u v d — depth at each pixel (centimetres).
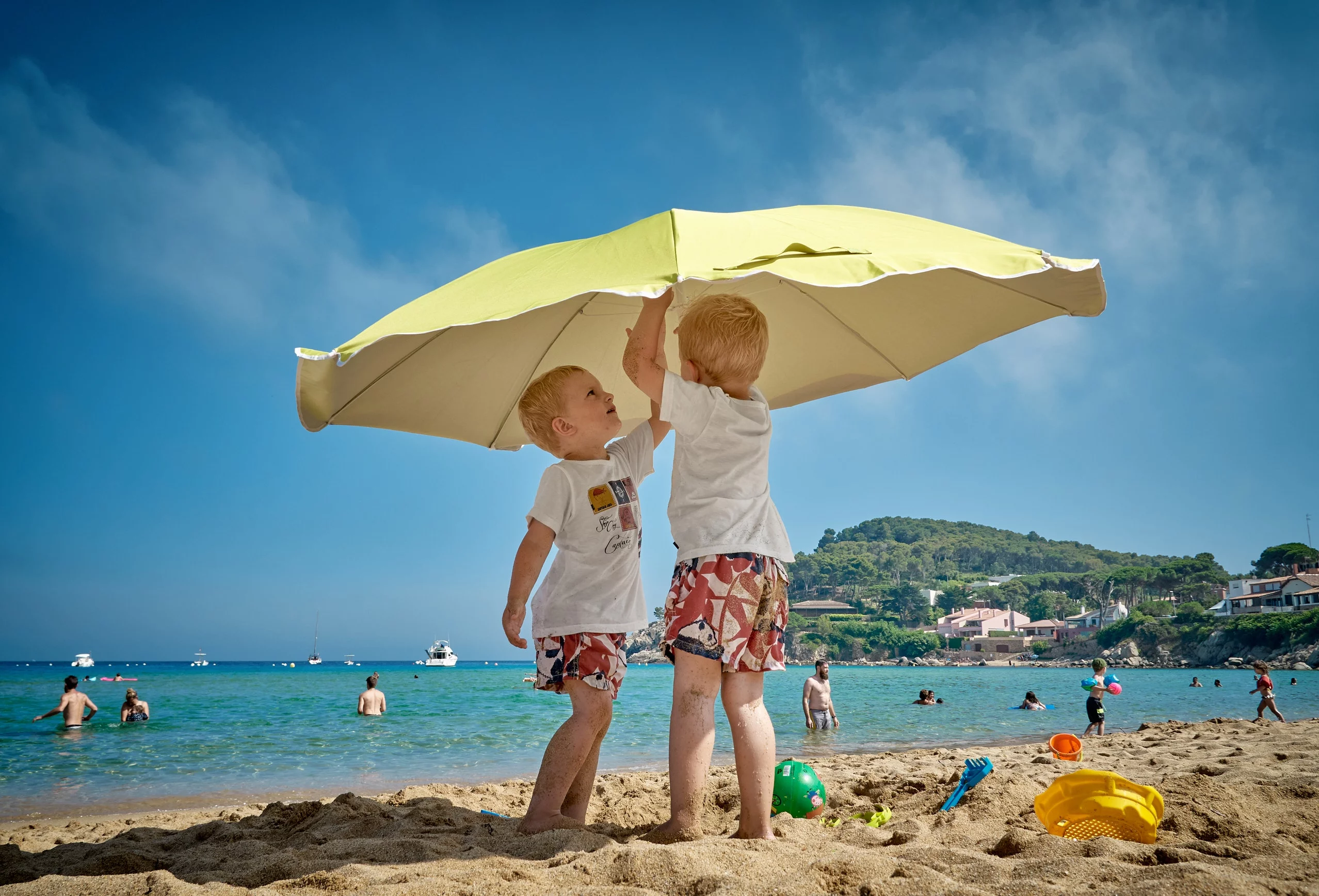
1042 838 195
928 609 16500
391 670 9419
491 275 238
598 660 244
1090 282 256
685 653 214
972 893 146
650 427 285
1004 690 3362
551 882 171
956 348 310
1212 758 527
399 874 181
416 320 210
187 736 1158
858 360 325
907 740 1130
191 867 218
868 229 232
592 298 283
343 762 879
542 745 1046
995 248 216
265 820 304
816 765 671
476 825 274
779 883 160
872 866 169
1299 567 11475
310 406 269
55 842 412
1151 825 205
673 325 304
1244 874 150
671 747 212
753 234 210
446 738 1139
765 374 329
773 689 3328
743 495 221
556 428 258
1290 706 2161
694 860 175
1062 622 14250
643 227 218
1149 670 9094
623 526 255
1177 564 13275
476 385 301
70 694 1273
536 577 240
